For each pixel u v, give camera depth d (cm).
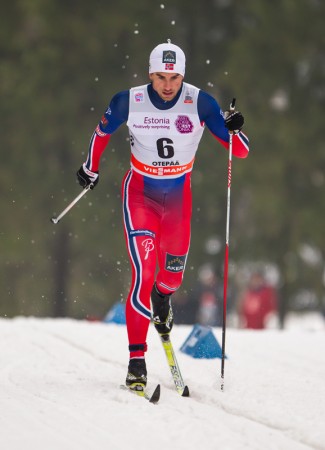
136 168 1445
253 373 1593
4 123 5603
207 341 1756
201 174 5484
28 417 1205
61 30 5678
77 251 5588
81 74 5688
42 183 5506
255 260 5559
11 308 5616
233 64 5503
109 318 2342
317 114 5375
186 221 1461
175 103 1409
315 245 5528
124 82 5750
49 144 5722
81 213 5400
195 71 5734
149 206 1443
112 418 1205
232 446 1103
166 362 1670
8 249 5438
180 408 1281
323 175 5428
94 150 1461
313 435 1155
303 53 5466
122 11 5706
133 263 1394
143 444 1099
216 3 5869
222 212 5631
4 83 5597
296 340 2141
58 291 5578
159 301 1451
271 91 5456
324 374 1666
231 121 1389
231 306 4744
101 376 1513
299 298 5853
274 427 1216
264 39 5475
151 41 5731
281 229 5519
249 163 5366
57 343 1856
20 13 5762
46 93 5606
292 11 5466
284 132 5319
